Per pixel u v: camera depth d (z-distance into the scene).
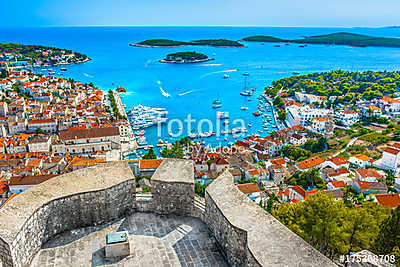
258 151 114.69
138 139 129.00
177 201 17.39
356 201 67.56
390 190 76.88
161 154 111.88
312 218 27.00
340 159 95.25
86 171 17.73
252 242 12.67
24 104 146.75
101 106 165.50
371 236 27.47
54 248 14.95
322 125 141.38
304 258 11.87
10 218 13.73
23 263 13.53
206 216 16.44
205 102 195.00
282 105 184.50
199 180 88.06
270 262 11.70
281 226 13.54
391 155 91.50
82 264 14.02
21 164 93.06
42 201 15.06
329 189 79.38
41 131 129.88
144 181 71.12
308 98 196.88
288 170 92.31
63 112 144.88
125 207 17.50
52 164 96.19
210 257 14.56
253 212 14.52
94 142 119.38
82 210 16.27
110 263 14.06
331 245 26.72
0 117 133.00
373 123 148.75
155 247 15.10
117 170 17.98
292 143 128.75
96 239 15.64
